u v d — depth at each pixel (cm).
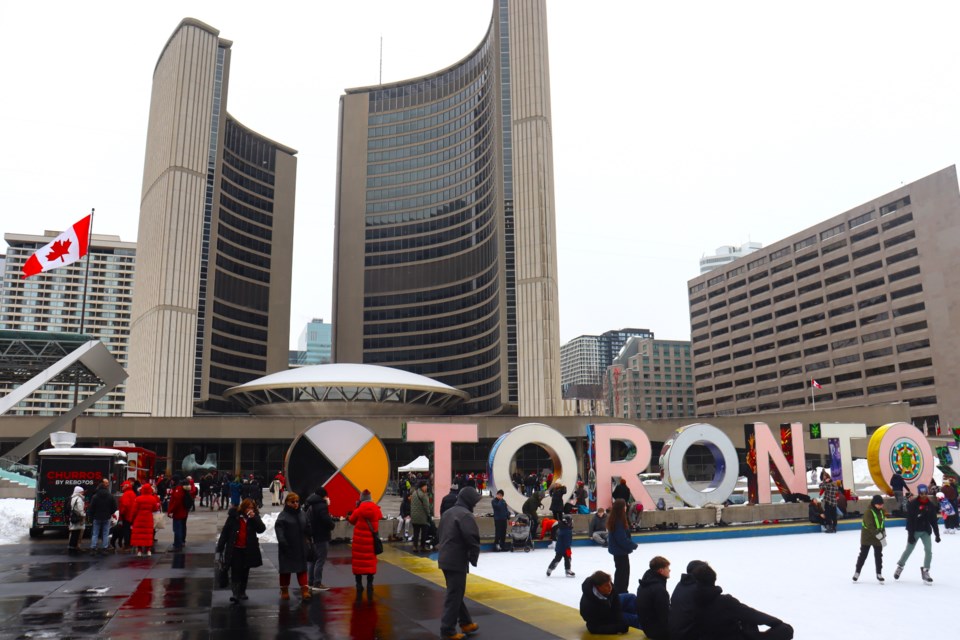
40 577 1333
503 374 9306
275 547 1853
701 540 2127
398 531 1980
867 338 12031
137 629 907
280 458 6278
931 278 11012
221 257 10794
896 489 2595
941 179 11044
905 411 6269
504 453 2161
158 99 9762
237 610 1034
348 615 1002
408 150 13338
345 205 13512
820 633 948
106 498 1709
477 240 11788
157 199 8994
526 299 8931
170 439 6088
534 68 9450
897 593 1248
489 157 11200
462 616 902
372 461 2020
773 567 1570
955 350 10538
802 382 13288
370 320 12900
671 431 6975
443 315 12288
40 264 4081
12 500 2400
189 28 9206
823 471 2531
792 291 13762
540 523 2048
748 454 2573
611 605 903
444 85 13125
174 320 8481
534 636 890
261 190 11888
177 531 1738
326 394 7281
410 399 7544
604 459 2233
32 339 3778
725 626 738
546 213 9131
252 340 11300
